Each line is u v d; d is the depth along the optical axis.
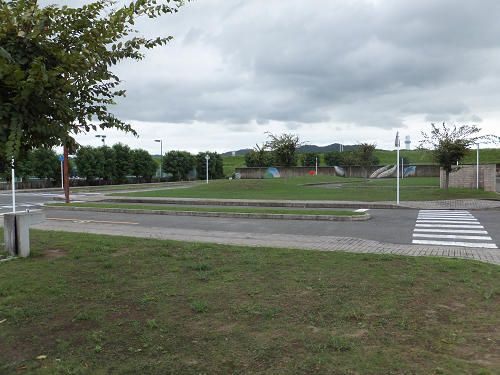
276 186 32.00
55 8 3.67
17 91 3.25
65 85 3.48
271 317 4.29
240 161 94.06
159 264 6.74
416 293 5.04
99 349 3.55
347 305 4.60
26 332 3.93
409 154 86.62
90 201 24.47
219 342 3.70
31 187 40.16
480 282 5.52
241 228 12.73
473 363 3.24
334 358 3.35
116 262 6.89
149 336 3.83
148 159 54.09
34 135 3.73
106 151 47.69
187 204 22.94
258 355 3.43
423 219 14.51
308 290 5.20
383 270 6.21
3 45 3.43
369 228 12.43
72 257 7.29
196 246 8.40
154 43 4.29
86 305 4.67
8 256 7.28
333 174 59.56
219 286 5.41
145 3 3.88
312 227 12.80
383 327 4.00
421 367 3.18
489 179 24.69
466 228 12.14
